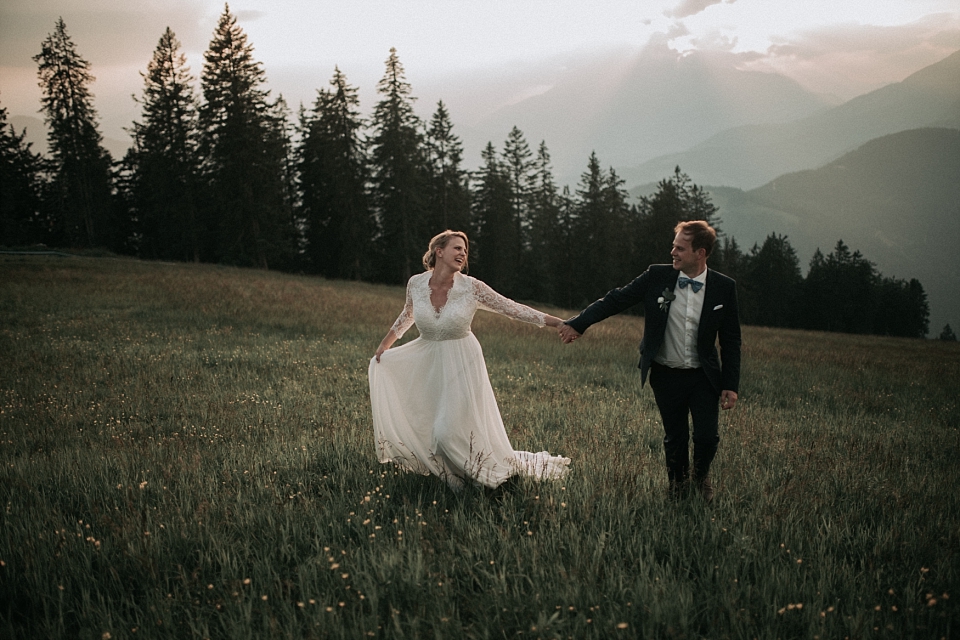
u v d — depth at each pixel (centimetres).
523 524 402
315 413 732
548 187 6250
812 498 457
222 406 762
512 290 6109
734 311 429
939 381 1410
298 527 390
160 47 4719
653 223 6562
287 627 281
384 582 319
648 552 355
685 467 455
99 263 3222
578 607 300
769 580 321
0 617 300
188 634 291
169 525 387
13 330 1340
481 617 293
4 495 452
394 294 3597
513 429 677
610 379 1088
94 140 4922
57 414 714
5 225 5038
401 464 506
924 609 299
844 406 984
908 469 575
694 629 293
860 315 9219
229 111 4406
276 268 5372
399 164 4762
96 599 323
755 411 861
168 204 4912
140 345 1219
